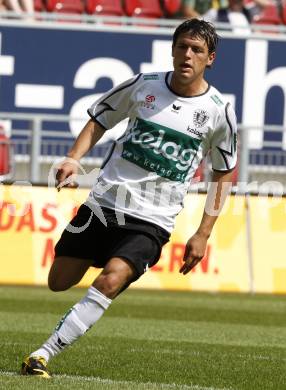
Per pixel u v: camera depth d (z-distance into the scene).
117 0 64.56
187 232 46.12
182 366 23.97
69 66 57.75
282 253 47.19
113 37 58.06
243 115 58.91
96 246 21.55
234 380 22.03
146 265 20.84
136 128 21.27
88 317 20.56
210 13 63.28
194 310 39.41
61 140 49.75
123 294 45.44
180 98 21.12
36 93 57.62
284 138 51.94
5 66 57.38
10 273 45.56
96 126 21.69
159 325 33.88
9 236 45.62
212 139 21.62
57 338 20.66
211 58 21.05
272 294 48.38
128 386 20.16
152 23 59.16
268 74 58.94
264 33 61.91
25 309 37.38
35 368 20.59
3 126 53.97
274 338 31.44
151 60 58.34
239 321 36.12
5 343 27.16
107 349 26.78
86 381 20.61
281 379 22.53
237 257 46.88
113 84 58.16
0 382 19.52
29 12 62.25
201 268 46.56
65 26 57.72
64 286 22.17
